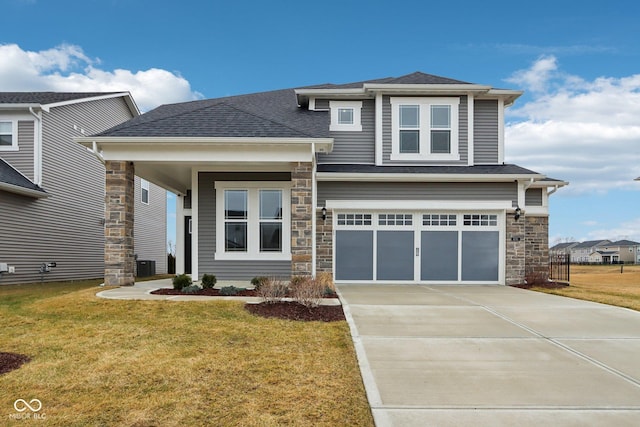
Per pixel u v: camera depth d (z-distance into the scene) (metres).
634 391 4.52
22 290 12.04
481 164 14.75
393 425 3.73
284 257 13.10
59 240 16.97
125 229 11.10
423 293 11.18
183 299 8.83
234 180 13.22
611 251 72.00
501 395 4.39
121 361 5.29
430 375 4.95
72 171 17.81
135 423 3.76
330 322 7.34
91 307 8.12
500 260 13.74
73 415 3.90
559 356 5.68
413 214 13.86
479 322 7.53
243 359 5.39
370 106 14.98
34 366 5.12
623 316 8.10
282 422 3.79
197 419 3.83
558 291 11.89
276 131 11.34
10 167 15.41
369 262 13.79
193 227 13.19
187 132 11.18
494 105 14.91
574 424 3.78
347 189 13.75
